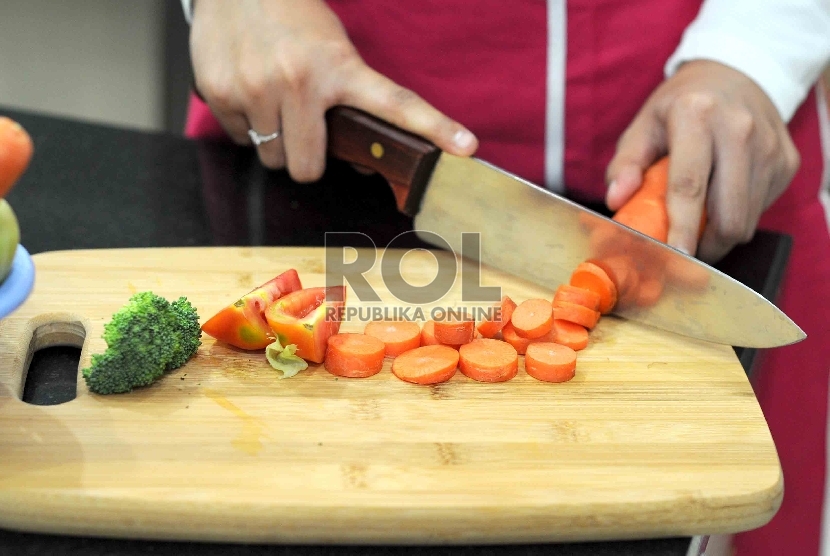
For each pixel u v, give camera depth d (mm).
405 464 1212
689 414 1345
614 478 1204
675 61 2014
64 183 2023
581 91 2088
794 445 2096
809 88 2020
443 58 2104
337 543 1162
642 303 1588
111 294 1560
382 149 1801
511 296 1679
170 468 1178
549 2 1991
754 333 1485
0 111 2352
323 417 1296
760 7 1908
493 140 2193
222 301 1571
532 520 1155
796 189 2203
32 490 1117
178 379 1359
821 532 2096
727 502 1180
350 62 1838
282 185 2100
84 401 1292
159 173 2109
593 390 1394
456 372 1427
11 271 1181
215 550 1155
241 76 1906
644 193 1758
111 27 3629
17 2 3576
